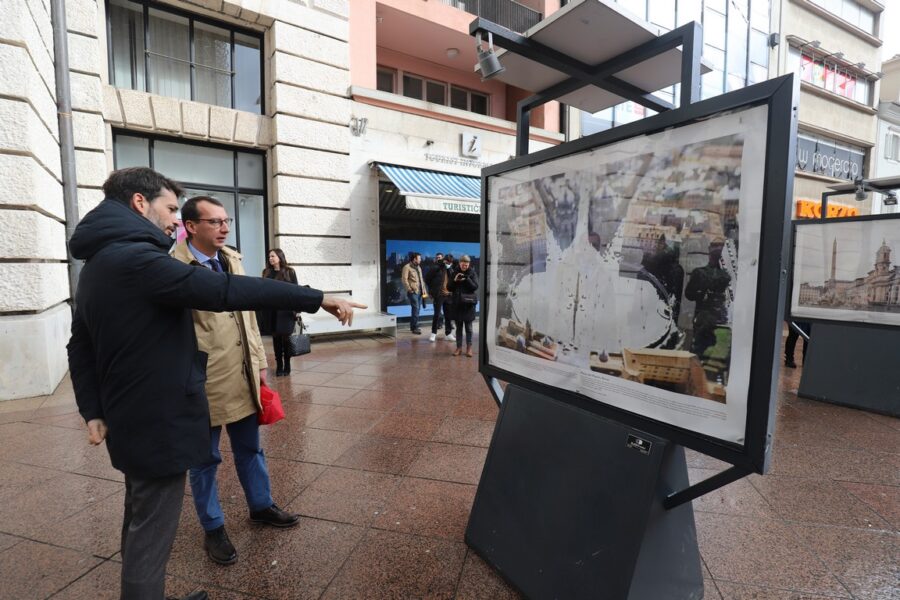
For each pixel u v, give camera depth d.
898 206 20.34
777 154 1.39
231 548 2.42
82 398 1.75
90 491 3.12
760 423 1.48
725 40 14.70
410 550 2.50
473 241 12.16
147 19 7.83
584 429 2.11
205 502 2.39
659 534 1.83
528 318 2.45
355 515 2.85
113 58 7.63
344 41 9.08
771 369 1.45
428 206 9.15
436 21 10.48
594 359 2.07
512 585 2.20
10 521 2.77
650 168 1.79
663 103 2.61
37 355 5.09
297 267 8.80
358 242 9.49
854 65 18.09
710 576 2.30
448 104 12.77
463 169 10.72
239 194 8.78
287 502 2.99
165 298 1.58
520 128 2.72
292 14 8.47
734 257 1.54
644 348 1.85
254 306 1.69
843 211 18.36
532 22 12.38
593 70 2.32
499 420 2.58
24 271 5.00
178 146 8.19
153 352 1.61
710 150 1.59
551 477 2.19
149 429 1.60
